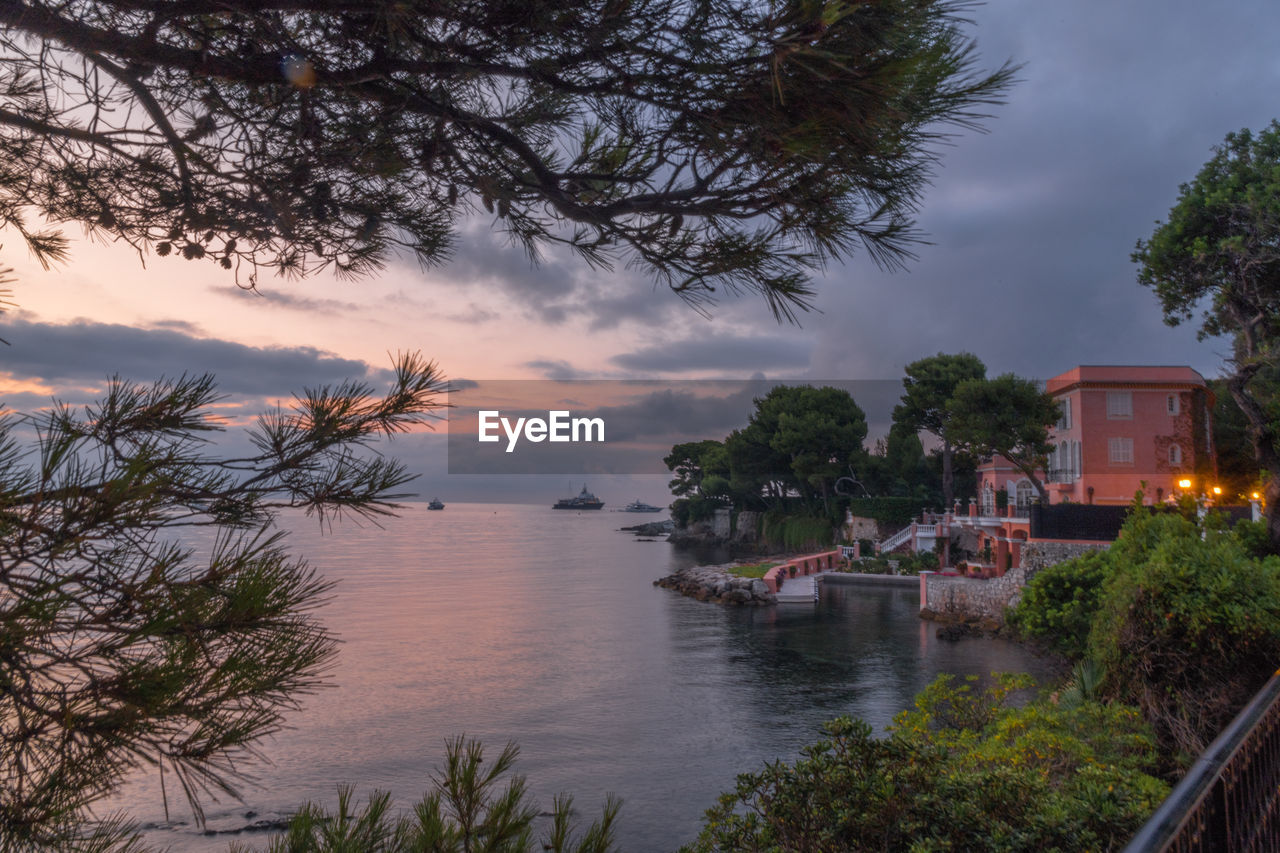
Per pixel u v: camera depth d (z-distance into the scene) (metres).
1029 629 20.66
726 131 2.78
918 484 75.06
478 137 3.46
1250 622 10.27
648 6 2.47
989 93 2.60
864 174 2.85
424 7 2.56
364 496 2.05
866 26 2.36
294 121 3.43
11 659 1.59
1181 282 22.36
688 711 24.47
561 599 55.56
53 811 1.64
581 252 3.68
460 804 2.94
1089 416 42.75
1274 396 20.11
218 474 1.92
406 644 37.41
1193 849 2.58
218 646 1.72
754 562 74.50
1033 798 6.96
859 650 32.16
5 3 2.50
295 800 16.34
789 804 6.75
